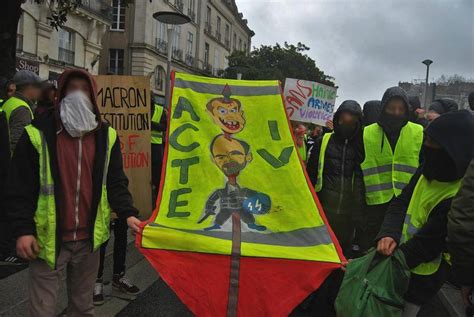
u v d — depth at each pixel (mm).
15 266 5215
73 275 3020
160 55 37781
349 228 4520
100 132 2967
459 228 2217
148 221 3359
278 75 42375
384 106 4461
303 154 6223
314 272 3170
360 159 4477
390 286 2715
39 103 5090
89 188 2896
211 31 52000
